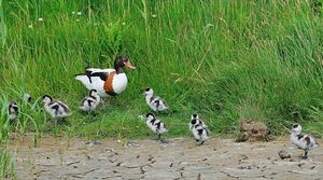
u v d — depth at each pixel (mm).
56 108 15430
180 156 13633
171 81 16828
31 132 15344
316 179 12148
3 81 16781
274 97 15633
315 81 15836
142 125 15523
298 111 15477
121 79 16391
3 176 11977
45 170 12797
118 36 17766
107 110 16406
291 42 16609
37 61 17188
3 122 12625
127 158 13547
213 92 16297
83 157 13648
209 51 17156
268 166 12891
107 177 12383
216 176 12344
